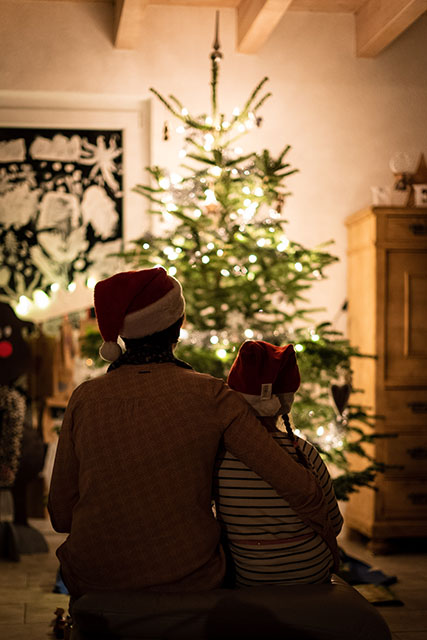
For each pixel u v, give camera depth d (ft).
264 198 11.44
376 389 12.67
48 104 14.10
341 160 14.46
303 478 5.56
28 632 8.87
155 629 5.09
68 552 5.61
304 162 14.39
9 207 14.15
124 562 5.41
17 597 10.14
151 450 5.46
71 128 14.20
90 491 5.47
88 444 5.56
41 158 14.19
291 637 5.15
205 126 11.38
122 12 12.26
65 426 5.84
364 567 11.45
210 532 5.49
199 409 5.57
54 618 9.36
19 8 13.75
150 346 5.90
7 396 12.50
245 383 5.94
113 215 14.37
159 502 5.40
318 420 12.07
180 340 11.39
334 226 14.42
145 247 11.63
